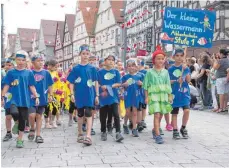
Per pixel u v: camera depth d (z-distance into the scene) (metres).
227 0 24.61
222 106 12.30
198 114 11.93
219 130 8.70
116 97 7.77
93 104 7.32
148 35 34.72
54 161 5.74
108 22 50.09
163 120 10.48
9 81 6.93
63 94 10.37
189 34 9.87
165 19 9.80
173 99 7.75
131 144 7.18
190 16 9.84
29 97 7.07
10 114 7.14
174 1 30.92
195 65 14.44
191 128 9.01
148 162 5.61
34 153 6.38
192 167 5.30
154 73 7.50
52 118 9.76
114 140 7.66
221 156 6.01
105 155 6.15
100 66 9.16
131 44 41.03
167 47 29.30
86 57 7.51
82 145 7.11
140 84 8.39
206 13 9.88
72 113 10.14
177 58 7.87
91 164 5.52
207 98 13.46
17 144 6.91
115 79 7.89
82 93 7.32
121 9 44.56
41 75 7.82
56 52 73.25
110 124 8.63
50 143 7.36
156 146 6.94
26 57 7.09
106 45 51.03
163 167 5.30
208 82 12.92
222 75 12.08
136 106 8.26
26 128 8.77
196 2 27.67
